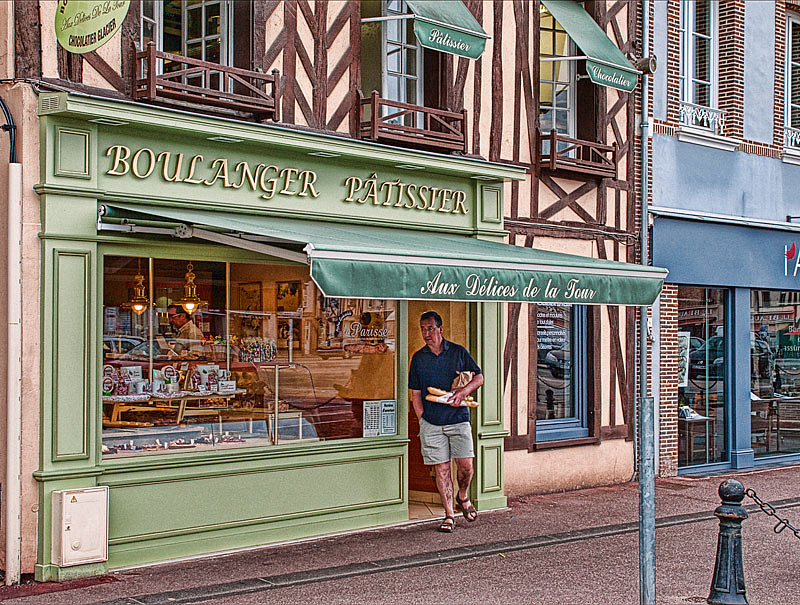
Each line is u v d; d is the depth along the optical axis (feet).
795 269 51.47
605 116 42.27
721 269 47.47
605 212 42.29
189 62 27.63
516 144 38.73
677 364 45.47
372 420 32.81
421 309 36.70
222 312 29.37
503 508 36.22
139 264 27.50
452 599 24.04
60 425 25.30
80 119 25.73
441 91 36.35
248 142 28.94
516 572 26.71
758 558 28.63
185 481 27.76
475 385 32.24
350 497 31.86
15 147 25.11
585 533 31.83
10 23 25.30
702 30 49.08
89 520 25.29
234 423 29.43
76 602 23.24
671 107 45.68
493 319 36.24
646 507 20.42
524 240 38.75
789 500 39.24
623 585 25.43
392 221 33.27
